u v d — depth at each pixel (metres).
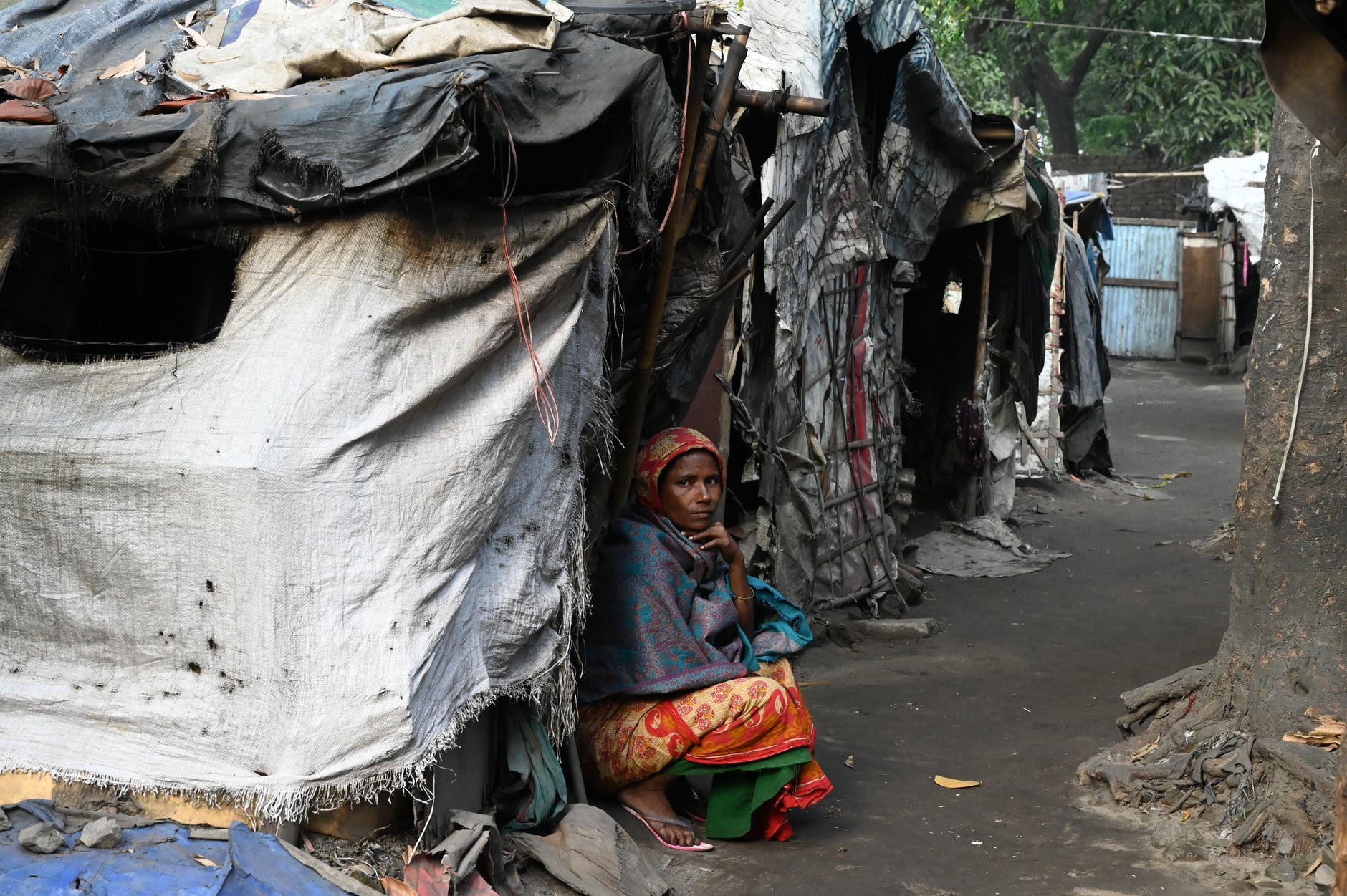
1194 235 21.06
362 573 2.79
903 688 5.49
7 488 2.93
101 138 2.78
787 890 3.39
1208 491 11.20
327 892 2.68
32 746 2.95
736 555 3.99
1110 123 24.75
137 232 3.41
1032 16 21.27
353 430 2.78
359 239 2.83
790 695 3.65
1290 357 3.92
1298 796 3.59
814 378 6.34
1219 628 6.55
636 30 3.18
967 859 3.62
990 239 8.77
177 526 2.81
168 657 2.90
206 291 3.58
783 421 6.05
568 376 3.32
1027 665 5.87
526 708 3.40
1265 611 3.97
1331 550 3.85
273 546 2.74
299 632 2.76
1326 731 3.70
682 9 3.23
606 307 3.48
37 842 2.71
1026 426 10.12
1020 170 7.50
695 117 3.32
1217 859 3.58
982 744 4.72
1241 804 3.74
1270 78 2.32
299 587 2.75
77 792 2.92
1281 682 3.88
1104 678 5.63
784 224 5.39
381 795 2.99
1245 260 19.48
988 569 8.05
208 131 2.73
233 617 2.80
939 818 3.96
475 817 3.01
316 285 2.83
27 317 3.30
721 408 5.52
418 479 2.87
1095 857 3.63
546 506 3.27
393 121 2.65
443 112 2.60
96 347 3.46
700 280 3.95
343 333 2.79
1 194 2.97
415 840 3.01
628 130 3.05
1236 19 19.89
